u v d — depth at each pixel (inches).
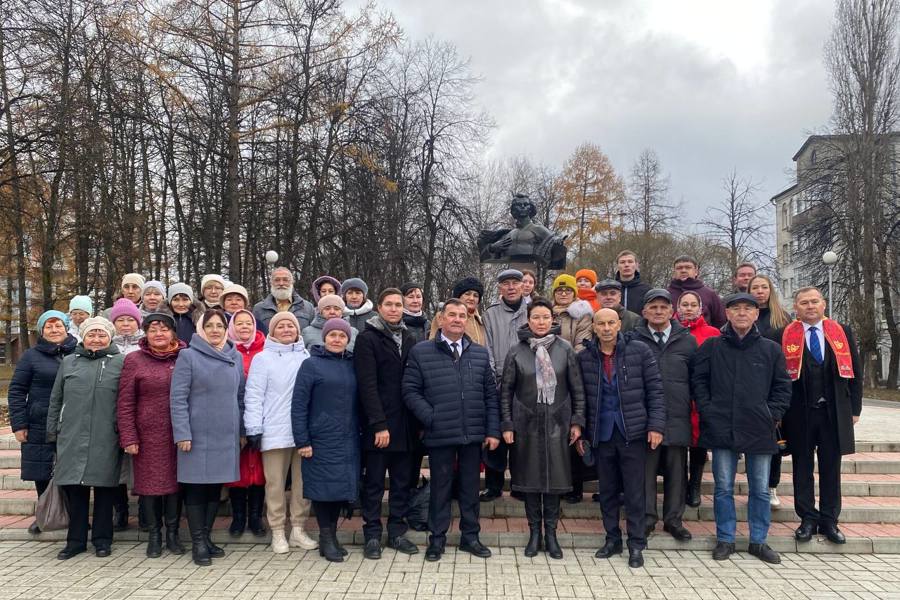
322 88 687.7
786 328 229.9
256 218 735.7
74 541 214.7
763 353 210.7
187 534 237.1
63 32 636.7
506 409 215.2
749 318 209.0
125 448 206.4
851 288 998.4
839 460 221.3
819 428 222.5
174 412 205.2
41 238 728.3
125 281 288.5
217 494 219.0
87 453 209.9
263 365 220.5
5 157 642.8
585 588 185.8
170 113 705.0
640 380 213.3
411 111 902.4
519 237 394.3
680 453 225.8
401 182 821.9
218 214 729.0
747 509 234.8
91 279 783.7
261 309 293.7
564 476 209.9
